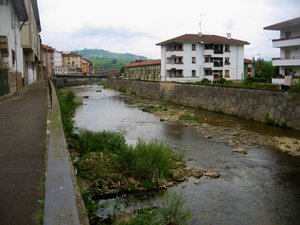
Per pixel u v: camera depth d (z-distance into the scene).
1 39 23.47
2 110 15.11
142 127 22.22
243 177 11.74
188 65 64.75
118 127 22.02
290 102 22.33
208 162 13.59
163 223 7.17
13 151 7.62
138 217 7.28
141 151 11.80
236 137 19.06
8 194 4.94
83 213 4.07
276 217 8.54
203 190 10.25
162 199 9.23
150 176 10.61
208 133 20.22
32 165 6.50
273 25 43.84
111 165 10.55
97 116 27.70
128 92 59.50
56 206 2.84
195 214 8.50
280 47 43.41
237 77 68.25
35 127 10.68
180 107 35.38
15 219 4.07
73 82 93.19
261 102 25.31
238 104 28.17
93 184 9.55
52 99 14.91
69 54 162.38
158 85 47.03
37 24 55.88
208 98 33.00
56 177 3.60
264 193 10.20
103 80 101.38
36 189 5.16
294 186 10.89
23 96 23.03
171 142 17.34
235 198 9.72
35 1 42.16
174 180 10.96
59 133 6.55
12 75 24.52
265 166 13.20
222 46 66.88
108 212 8.09
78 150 11.90
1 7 23.39
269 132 20.72
